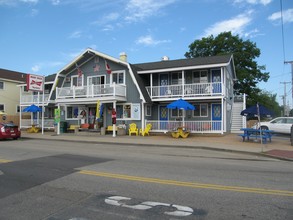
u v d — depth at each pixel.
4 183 7.80
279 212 5.50
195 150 16.14
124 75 27.12
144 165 10.63
